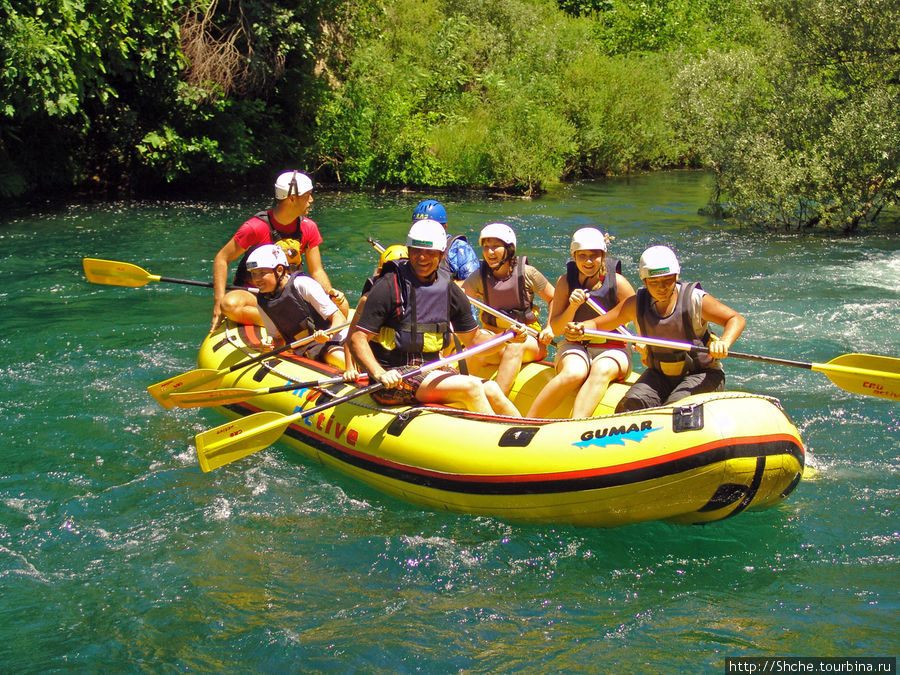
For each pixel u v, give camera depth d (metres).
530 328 5.49
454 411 4.81
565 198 15.38
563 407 5.16
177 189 15.54
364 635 3.63
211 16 15.18
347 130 16.38
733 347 7.21
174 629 3.69
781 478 4.20
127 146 14.84
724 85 13.50
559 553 4.29
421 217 6.29
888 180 11.87
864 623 3.65
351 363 5.11
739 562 4.18
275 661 3.48
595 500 4.29
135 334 7.61
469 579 4.07
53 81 12.55
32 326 7.76
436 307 4.89
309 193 6.33
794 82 12.88
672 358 4.75
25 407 5.99
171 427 5.80
